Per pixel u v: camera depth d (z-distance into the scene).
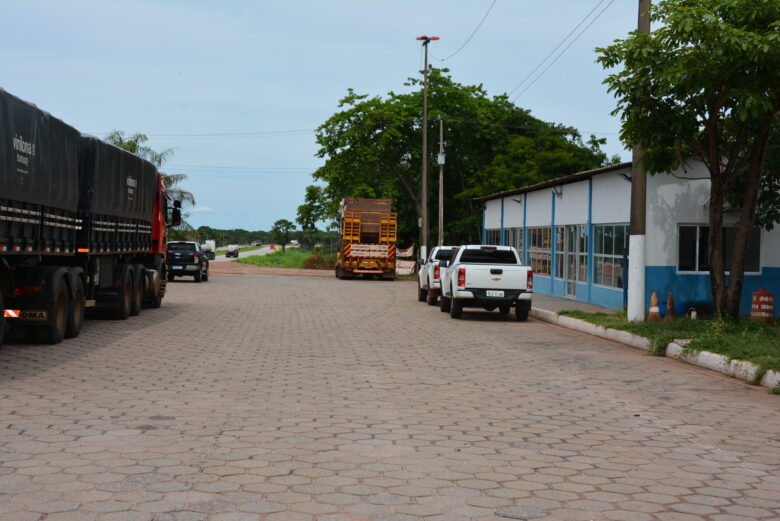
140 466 5.70
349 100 51.31
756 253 20.86
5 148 10.21
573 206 25.62
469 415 7.81
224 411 7.76
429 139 52.34
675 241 20.25
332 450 6.27
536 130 52.22
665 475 5.74
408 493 5.17
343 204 45.25
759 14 13.51
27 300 12.41
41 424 7.00
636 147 16.48
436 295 24.88
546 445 6.62
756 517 4.80
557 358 12.59
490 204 37.09
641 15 16.06
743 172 17.33
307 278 45.12
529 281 19.64
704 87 13.91
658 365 12.04
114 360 11.27
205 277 39.50
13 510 4.66
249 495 5.06
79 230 14.20
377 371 10.70
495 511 4.83
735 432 7.31
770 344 11.98
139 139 48.59
